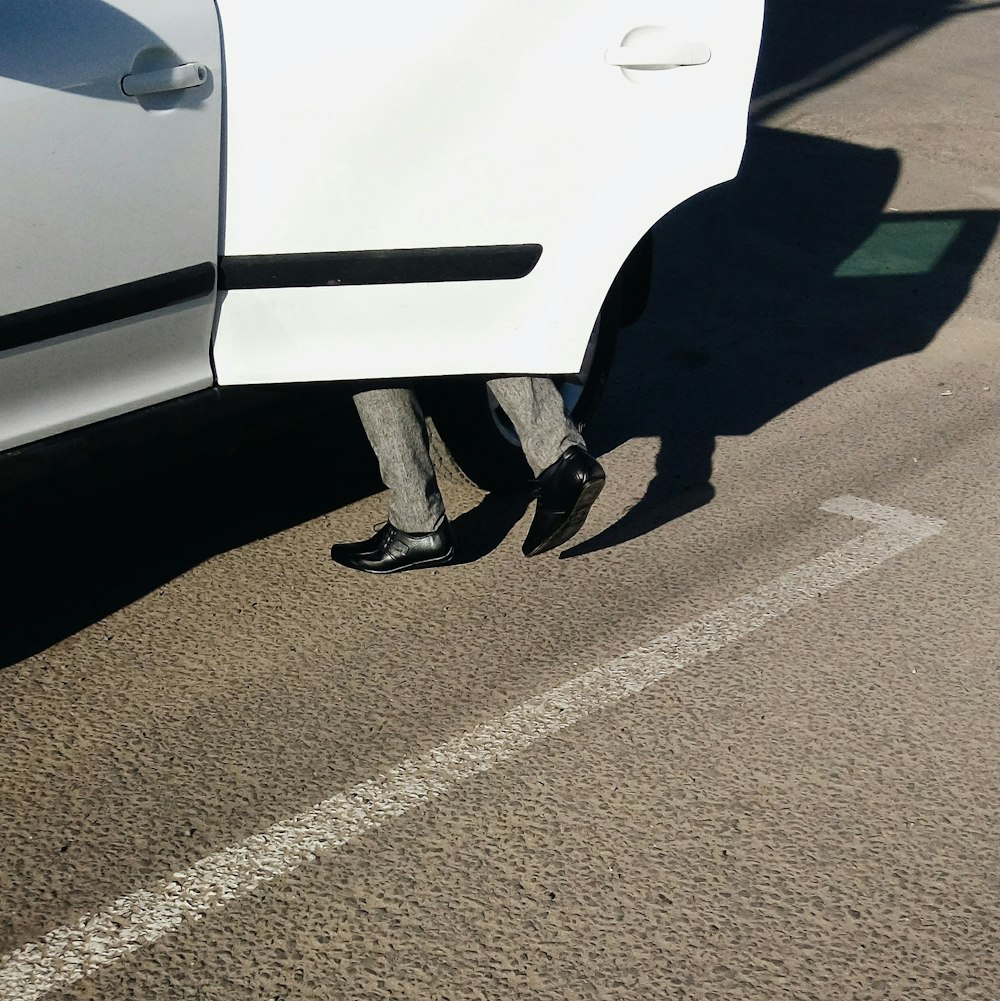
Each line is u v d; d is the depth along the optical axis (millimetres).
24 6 2744
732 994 2439
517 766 3027
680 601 3684
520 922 2596
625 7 3246
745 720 3193
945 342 5590
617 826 2848
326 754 3061
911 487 4348
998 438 4711
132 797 2920
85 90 2811
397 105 3094
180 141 2971
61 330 2910
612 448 4621
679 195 3395
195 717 3189
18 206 2768
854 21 11164
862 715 3221
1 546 3895
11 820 2848
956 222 7000
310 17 3045
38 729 3143
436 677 3346
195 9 2963
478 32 3111
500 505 4234
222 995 2426
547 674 3359
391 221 3172
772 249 6621
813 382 5184
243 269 3145
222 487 4277
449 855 2764
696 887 2688
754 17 3391
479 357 3336
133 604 3648
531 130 3205
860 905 2646
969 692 3314
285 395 3357
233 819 2855
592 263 3352
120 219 2926
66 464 3039
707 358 5391
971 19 11250
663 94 3330
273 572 3816
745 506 4223
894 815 2891
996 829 2857
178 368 3172
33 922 2582
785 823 2863
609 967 2494
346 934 2566
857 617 3621
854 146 8164
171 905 2629
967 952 2539
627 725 3168
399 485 3568
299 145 3078
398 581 3779
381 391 3461
